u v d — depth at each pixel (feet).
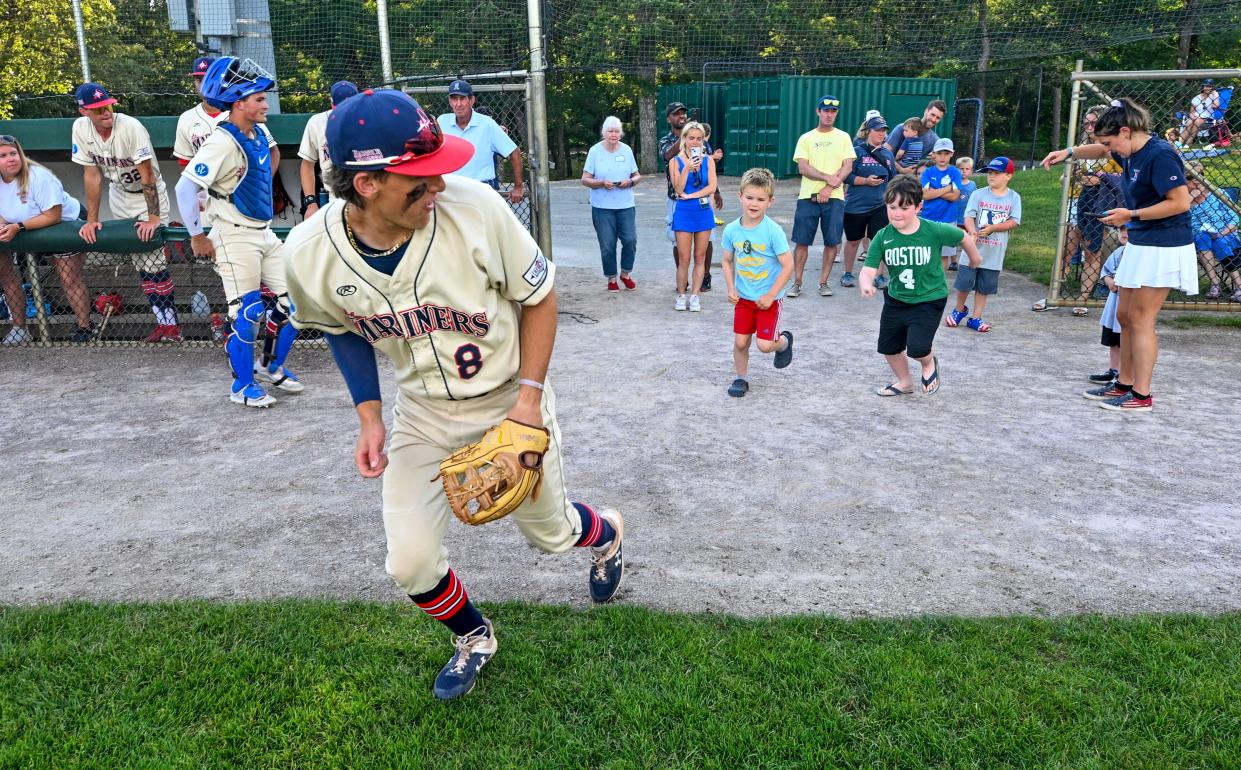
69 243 21.79
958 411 17.54
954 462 14.93
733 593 10.81
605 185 28.63
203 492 14.23
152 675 9.18
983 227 23.20
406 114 6.41
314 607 10.42
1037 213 45.73
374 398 8.03
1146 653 9.23
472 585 11.10
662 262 35.81
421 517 8.21
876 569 11.38
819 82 68.85
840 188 27.78
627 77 91.30
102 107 20.75
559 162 110.42
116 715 8.55
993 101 102.01
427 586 8.32
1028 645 9.46
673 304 27.96
